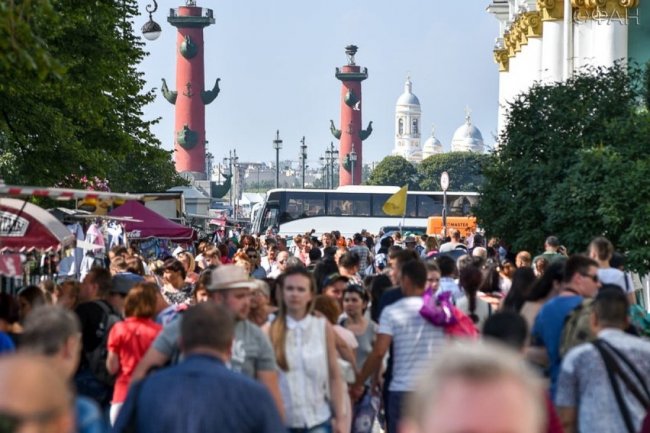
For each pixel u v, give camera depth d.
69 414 12.29
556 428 19.12
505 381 9.21
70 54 70.06
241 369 23.19
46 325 18.64
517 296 32.03
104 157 76.31
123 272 43.94
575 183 69.50
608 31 103.06
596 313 22.59
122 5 82.12
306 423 25.59
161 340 23.03
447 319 27.88
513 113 77.56
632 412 21.91
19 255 37.94
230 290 23.36
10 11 33.75
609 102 75.19
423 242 91.12
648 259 65.69
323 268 41.91
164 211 120.88
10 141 72.94
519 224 75.12
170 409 17.56
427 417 9.19
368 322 32.03
